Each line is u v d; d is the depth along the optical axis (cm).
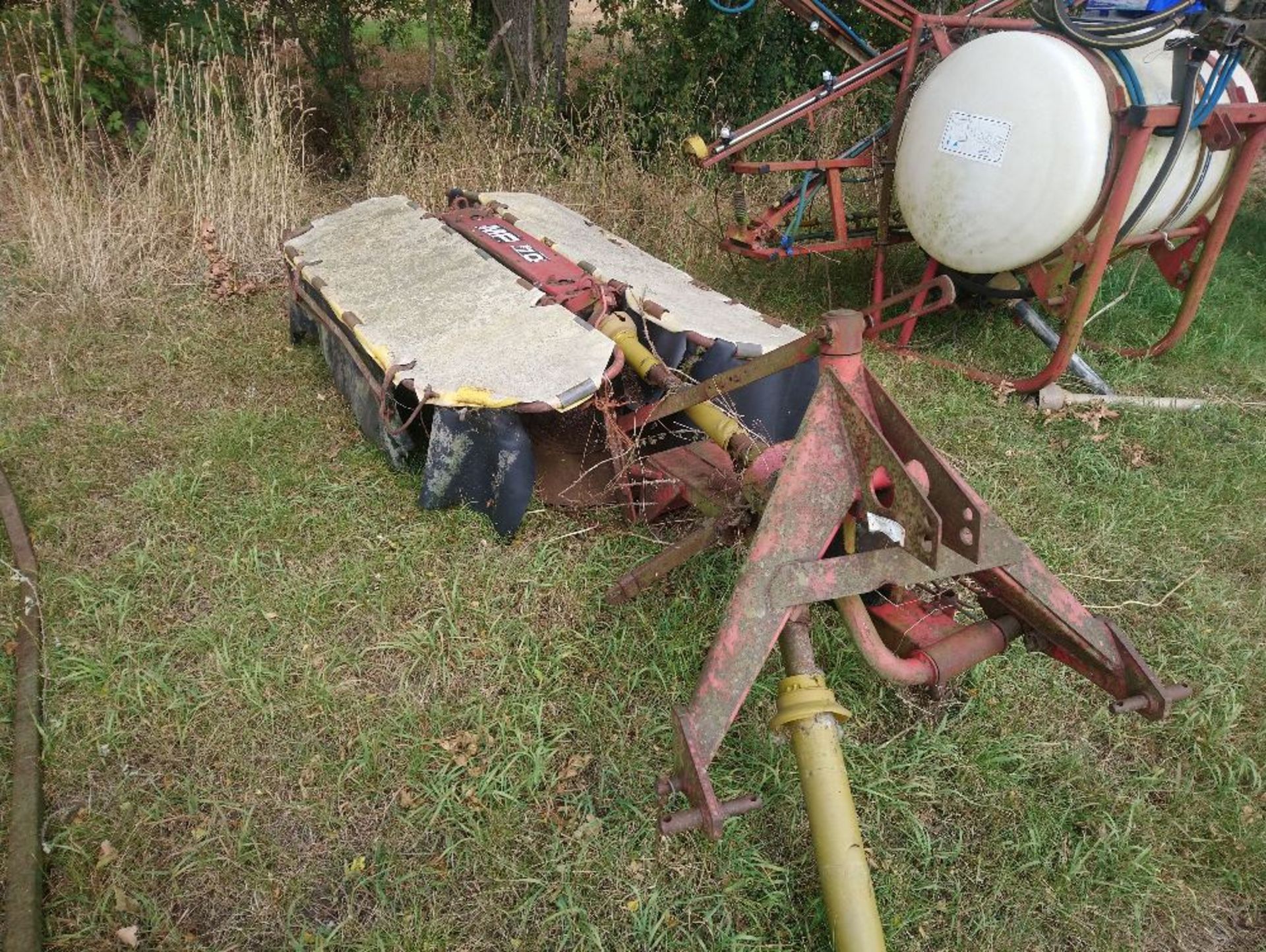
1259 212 721
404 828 244
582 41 738
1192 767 275
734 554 329
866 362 477
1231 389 484
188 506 343
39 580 310
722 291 561
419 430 370
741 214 493
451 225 450
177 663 286
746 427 341
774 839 246
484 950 220
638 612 306
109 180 559
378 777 256
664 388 331
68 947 216
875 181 576
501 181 621
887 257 590
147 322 479
